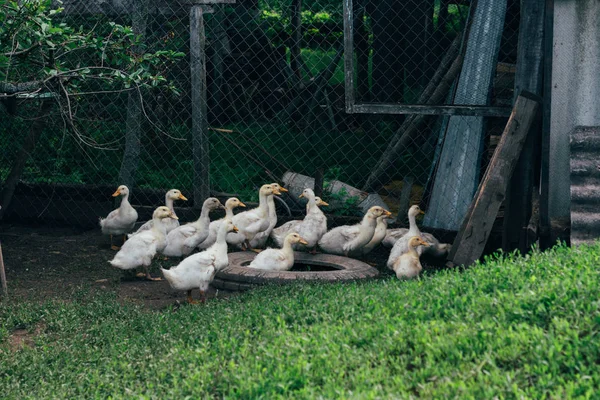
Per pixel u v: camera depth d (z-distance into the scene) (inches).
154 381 217.8
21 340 292.4
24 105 502.6
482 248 350.6
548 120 361.1
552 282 217.6
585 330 187.3
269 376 195.8
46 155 553.0
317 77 711.7
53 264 411.2
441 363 184.2
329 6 942.4
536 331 185.9
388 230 420.5
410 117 512.1
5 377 243.3
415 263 346.6
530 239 356.5
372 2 668.7
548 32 358.9
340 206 482.3
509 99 445.7
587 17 359.3
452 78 477.4
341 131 743.7
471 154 434.3
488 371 177.3
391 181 583.8
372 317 232.4
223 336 246.7
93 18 513.0
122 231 431.5
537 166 393.7
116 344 262.8
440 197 447.2
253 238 418.6
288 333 232.5
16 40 350.3
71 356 256.2
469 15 472.4
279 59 748.0
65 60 482.9
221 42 667.4
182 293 359.6
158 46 516.7
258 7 751.1
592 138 339.9
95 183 541.6
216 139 676.1
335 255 395.9
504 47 524.4
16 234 477.4
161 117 555.2
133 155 480.7
